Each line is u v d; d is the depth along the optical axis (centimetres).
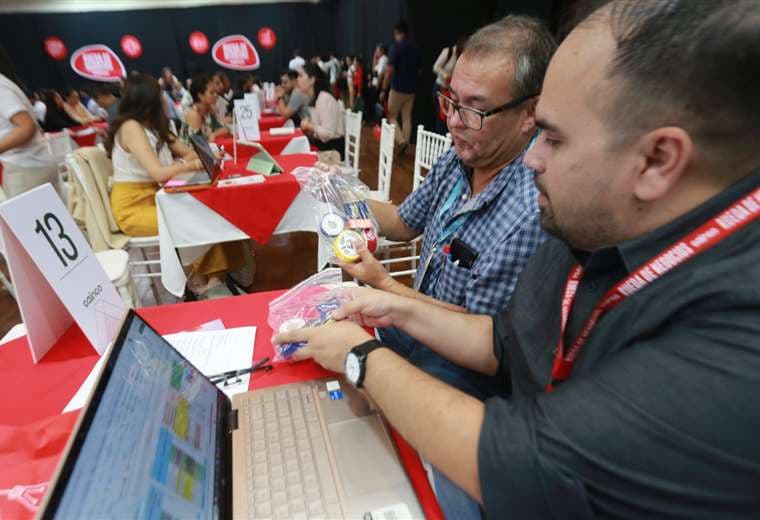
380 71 693
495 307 87
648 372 34
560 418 36
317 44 1173
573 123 40
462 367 85
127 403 46
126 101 212
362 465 51
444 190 117
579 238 47
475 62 84
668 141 36
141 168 205
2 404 67
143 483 40
